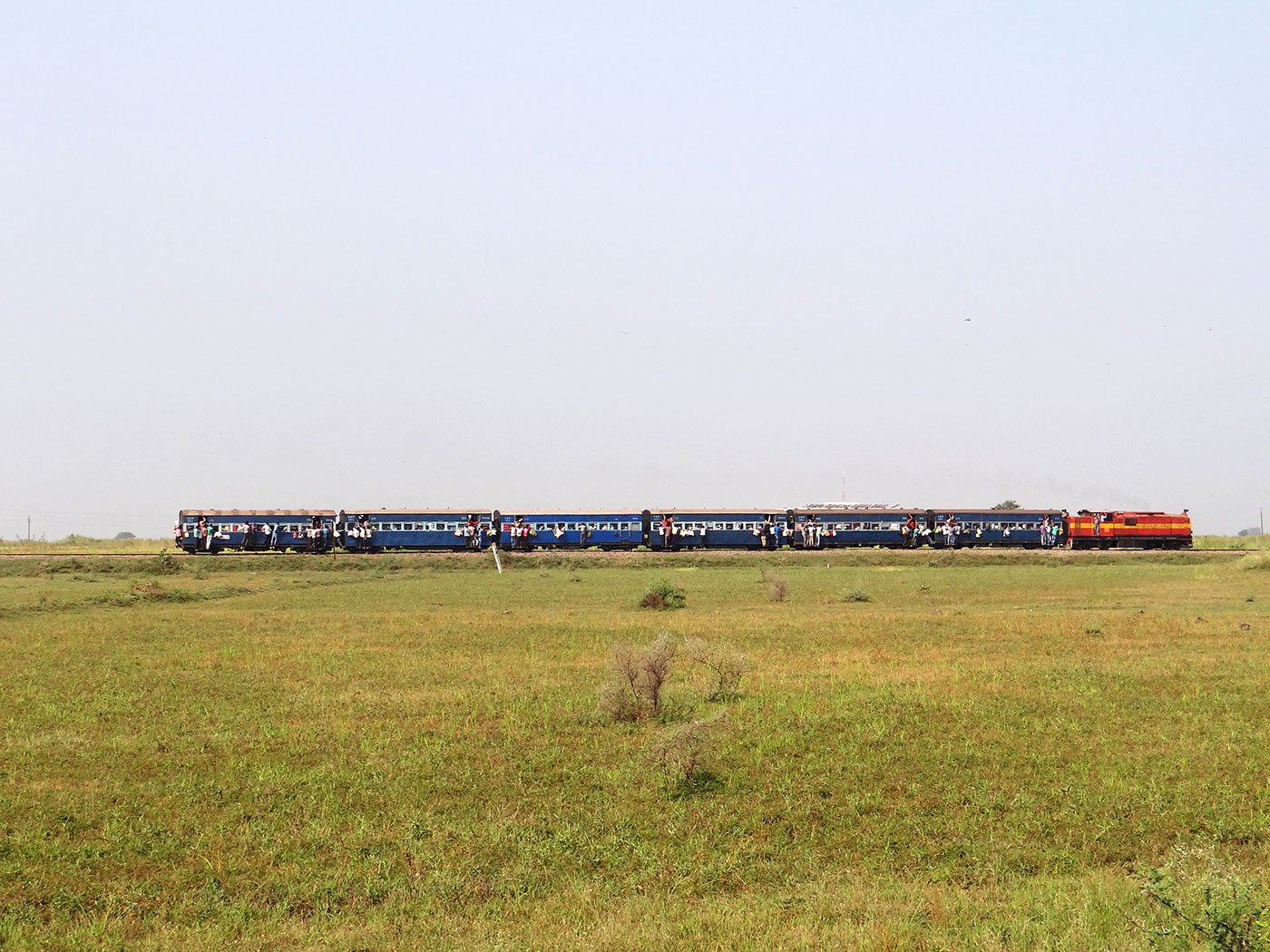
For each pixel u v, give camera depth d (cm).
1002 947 1323
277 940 1434
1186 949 1270
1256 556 8225
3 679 3291
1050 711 2702
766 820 1908
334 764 2264
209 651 3912
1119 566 9312
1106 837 1795
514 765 2242
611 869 1692
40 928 1486
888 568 9106
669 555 9688
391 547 9838
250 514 9731
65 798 2038
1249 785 2048
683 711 2722
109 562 8394
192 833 1862
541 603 6062
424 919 1496
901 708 2723
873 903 1502
